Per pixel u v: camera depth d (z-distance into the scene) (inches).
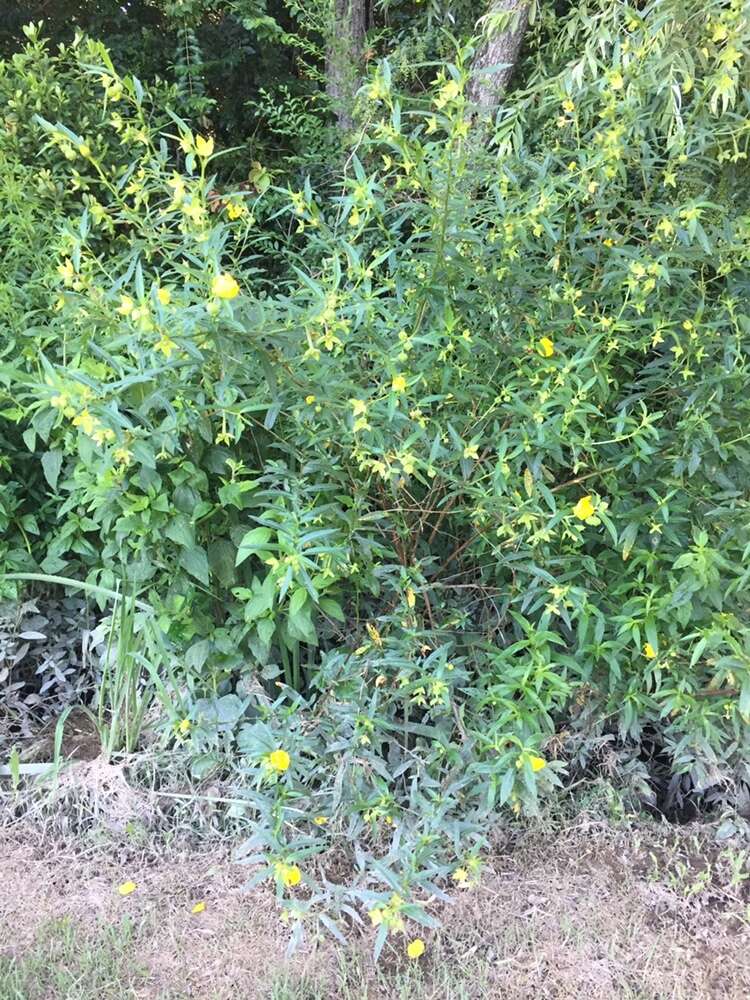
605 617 81.2
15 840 85.5
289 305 74.2
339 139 155.7
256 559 89.9
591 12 104.5
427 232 80.4
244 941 74.4
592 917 76.7
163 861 83.8
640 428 75.8
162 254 82.3
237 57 193.9
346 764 77.4
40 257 100.0
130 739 91.9
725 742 85.3
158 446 73.9
